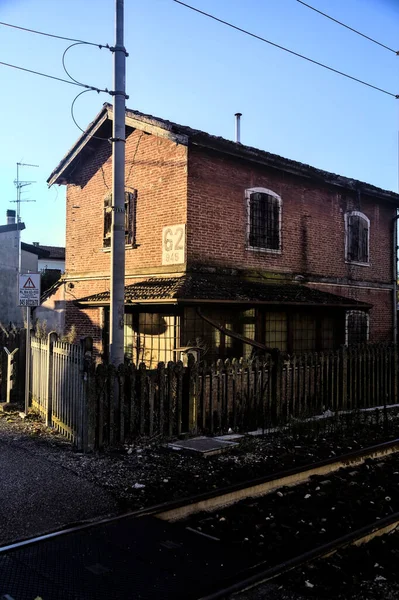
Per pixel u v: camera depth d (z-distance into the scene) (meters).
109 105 14.14
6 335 12.02
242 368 9.97
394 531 5.34
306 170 15.02
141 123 13.20
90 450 7.98
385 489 6.79
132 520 5.34
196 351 9.65
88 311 15.54
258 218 14.30
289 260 15.10
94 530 5.09
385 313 18.59
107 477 6.82
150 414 8.73
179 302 10.86
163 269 13.03
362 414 11.56
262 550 4.80
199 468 7.36
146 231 13.68
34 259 29.56
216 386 9.61
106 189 15.11
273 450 8.48
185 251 12.55
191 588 4.07
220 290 11.98
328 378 11.74
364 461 8.07
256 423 10.08
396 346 13.80
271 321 13.92
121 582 4.13
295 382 10.88
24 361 11.70
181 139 12.36
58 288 16.83
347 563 4.57
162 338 12.50
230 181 13.62
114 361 9.14
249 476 7.04
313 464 7.34
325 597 4.07
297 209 15.43
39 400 10.62
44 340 10.41
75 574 4.24
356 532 5.05
